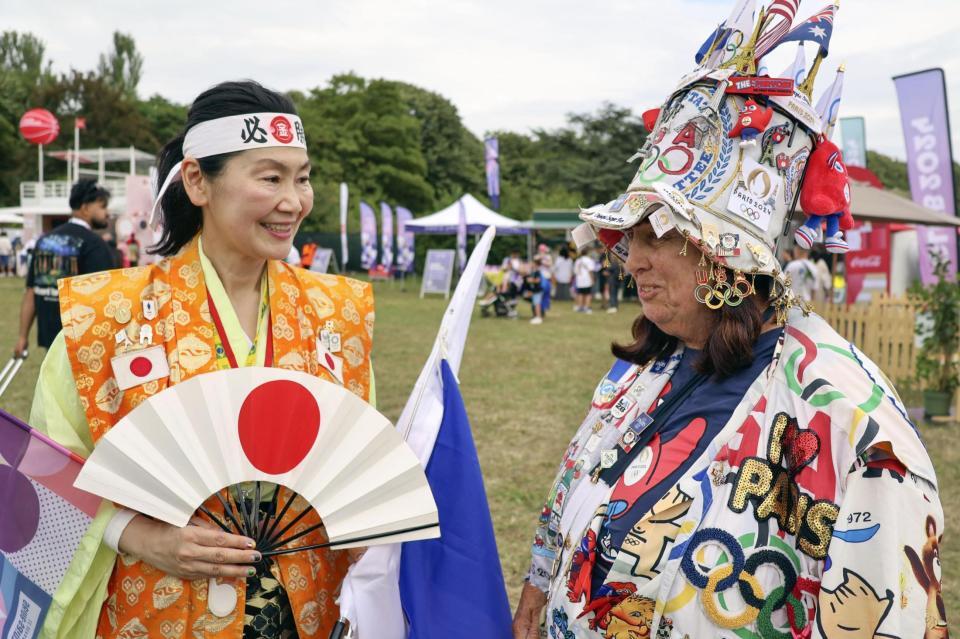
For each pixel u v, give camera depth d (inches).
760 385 59.1
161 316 66.4
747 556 56.7
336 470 63.9
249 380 62.3
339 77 2167.8
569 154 1852.9
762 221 58.5
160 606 62.7
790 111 58.5
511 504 201.0
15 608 65.7
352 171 1920.5
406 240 1127.0
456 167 2234.3
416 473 65.4
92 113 2102.6
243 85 65.1
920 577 51.9
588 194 1802.4
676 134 60.6
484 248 83.0
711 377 61.9
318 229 1653.5
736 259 57.6
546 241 1188.5
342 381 72.0
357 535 64.2
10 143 2039.9
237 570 60.7
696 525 58.6
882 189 502.9
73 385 65.2
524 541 177.2
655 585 59.6
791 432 57.0
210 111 63.9
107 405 64.5
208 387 61.6
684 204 57.1
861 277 607.5
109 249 235.5
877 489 53.0
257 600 65.6
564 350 495.8
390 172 1919.3
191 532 60.3
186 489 61.1
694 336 63.2
